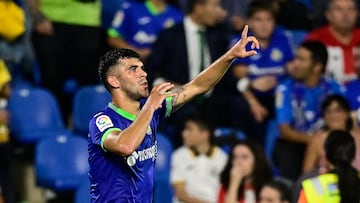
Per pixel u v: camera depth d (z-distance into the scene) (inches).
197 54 1086.4
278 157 1039.6
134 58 624.7
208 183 977.5
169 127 1083.3
